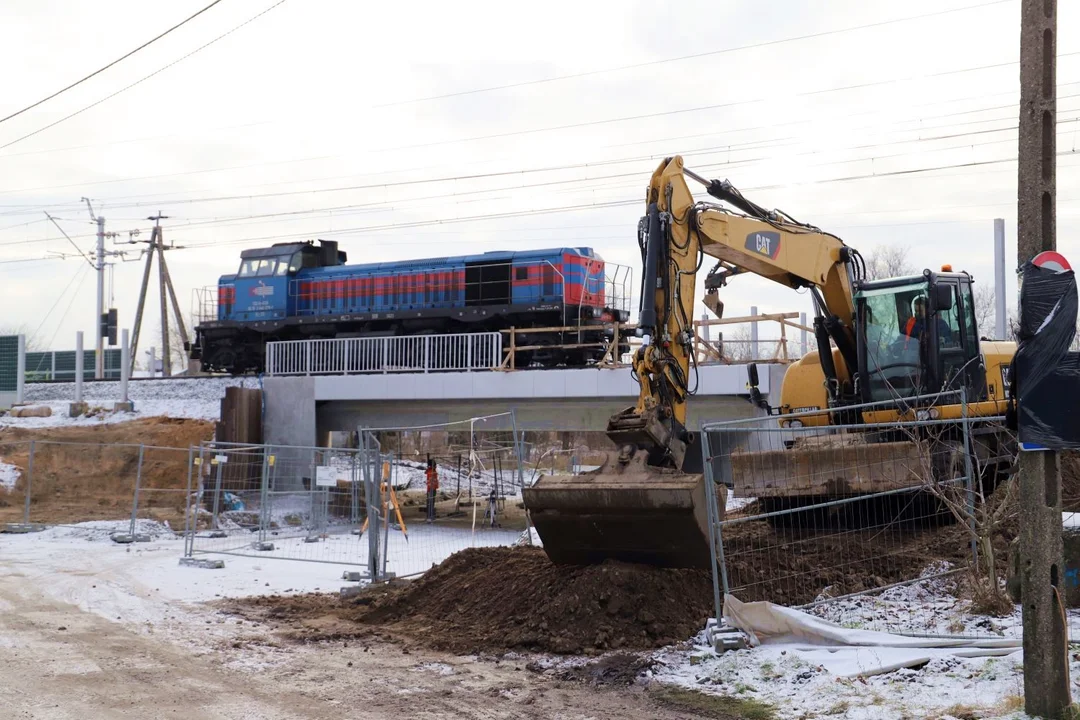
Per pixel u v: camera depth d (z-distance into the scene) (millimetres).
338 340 31172
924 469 11094
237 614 12305
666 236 11258
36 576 15570
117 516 25641
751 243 12719
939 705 7254
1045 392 6887
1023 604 7035
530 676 8930
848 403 15102
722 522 9906
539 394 25891
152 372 56812
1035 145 7027
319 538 22250
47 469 29781
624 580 10195
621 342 26844
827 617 9969
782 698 7805
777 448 16453
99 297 38062
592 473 10719
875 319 14750
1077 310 6938
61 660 9562
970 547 11336
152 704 8008
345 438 44969
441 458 44094
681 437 11062
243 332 34562
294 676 8992
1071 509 14406
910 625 9555
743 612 9406
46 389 38812
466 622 11016
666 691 8211
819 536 12719
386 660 9641
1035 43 7051
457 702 8078
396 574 15961
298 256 34062
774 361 22172
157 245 56188
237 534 23344
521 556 12406
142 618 11969
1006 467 14539
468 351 28422
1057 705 6836
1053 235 7047
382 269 31953
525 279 29000
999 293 23891
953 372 14383
